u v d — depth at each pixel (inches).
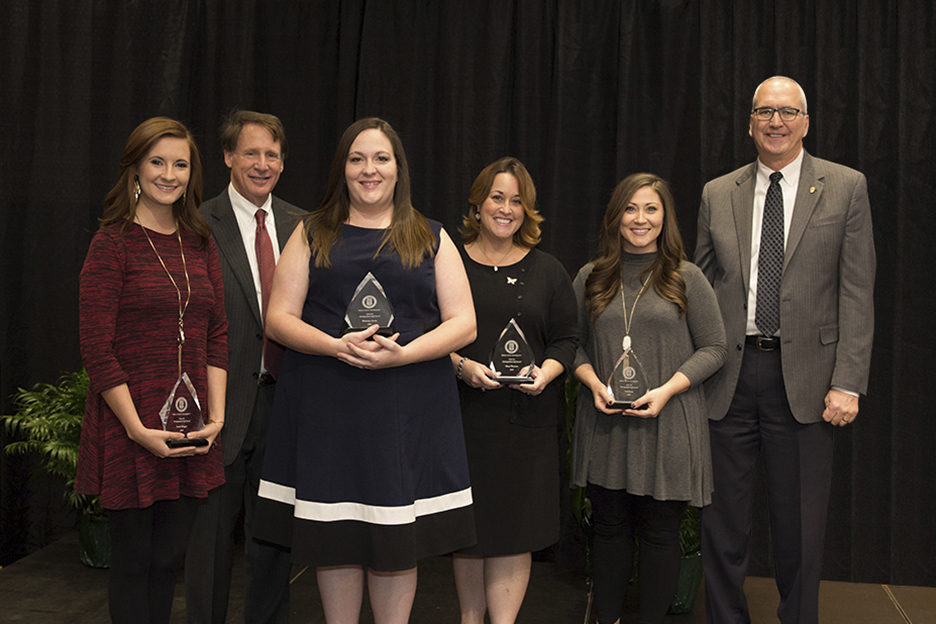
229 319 93.5
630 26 139.3
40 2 145.6
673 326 98.0
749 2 137.4
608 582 101.0
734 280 103.0
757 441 105.7
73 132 146.3
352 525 75.7
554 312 98.5
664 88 140.3
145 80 147.5
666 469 95.8
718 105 138.9
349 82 146.4
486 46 144.0
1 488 147.9
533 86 144.7
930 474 134.3
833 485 137.5
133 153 78.0
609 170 143.3
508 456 93.5
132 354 77.1
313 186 148.1
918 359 134.3
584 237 144.4
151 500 77.9
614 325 99.5
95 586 126.4
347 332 74.1
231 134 97.5
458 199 145.3
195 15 148.2
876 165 134.8
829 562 137.9
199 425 79.3
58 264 147.0
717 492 106.0
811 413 100.5
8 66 145.4
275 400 80.3
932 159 133.1
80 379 135.0
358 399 74.9
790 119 98.6
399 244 75.8
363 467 74.7
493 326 94.8
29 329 147.8
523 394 94.3
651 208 99.3
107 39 146.9
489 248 99.4
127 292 77.0
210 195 148.3
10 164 146.3
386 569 73.5
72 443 130.7
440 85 145.3
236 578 132.0
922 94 132.9
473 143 145.2
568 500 143.6
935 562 134.4
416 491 76.9
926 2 132.0
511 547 92.7
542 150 145.4
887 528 135.3
